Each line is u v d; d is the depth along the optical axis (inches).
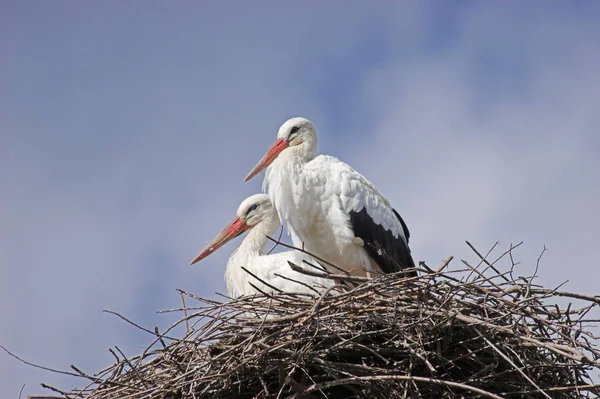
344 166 619.5
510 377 478.0
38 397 486.9
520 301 474.0
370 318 469.4
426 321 467.2
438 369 482.0
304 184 611.5
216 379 467.2
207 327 491.8
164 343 493.7
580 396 467.5
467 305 473.1
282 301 494.6
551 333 476.4
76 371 517.3
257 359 469.1
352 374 470.3
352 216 606.5
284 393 479.2
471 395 476.7
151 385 485.7
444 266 493.4
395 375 461.7
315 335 461.4
